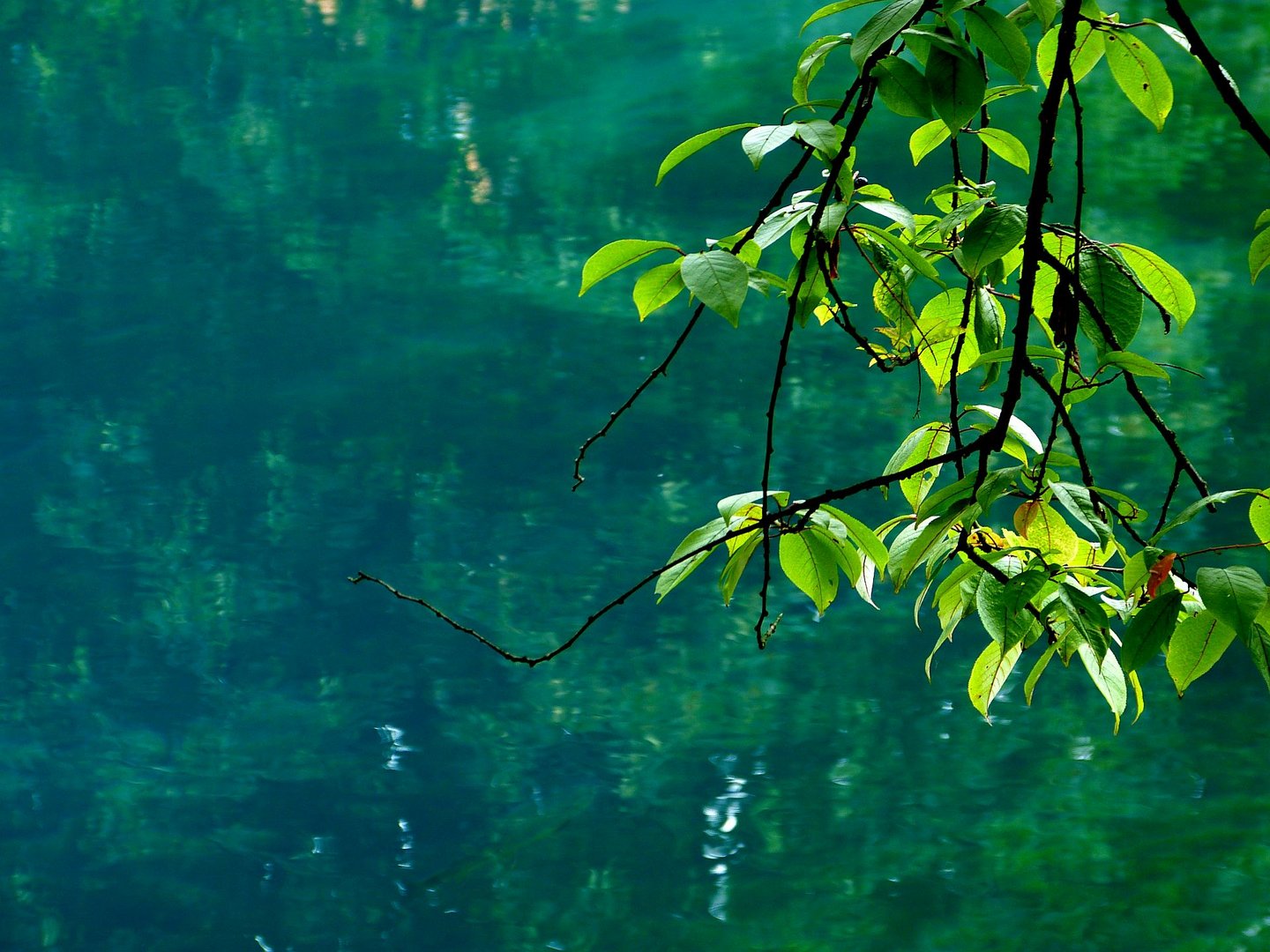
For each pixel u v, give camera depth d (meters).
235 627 8.36
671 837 6.60
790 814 6.71
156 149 14.74
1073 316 1.44
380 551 8.92
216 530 9.20
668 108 14.94
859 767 6.99
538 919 6.18
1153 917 5.90
